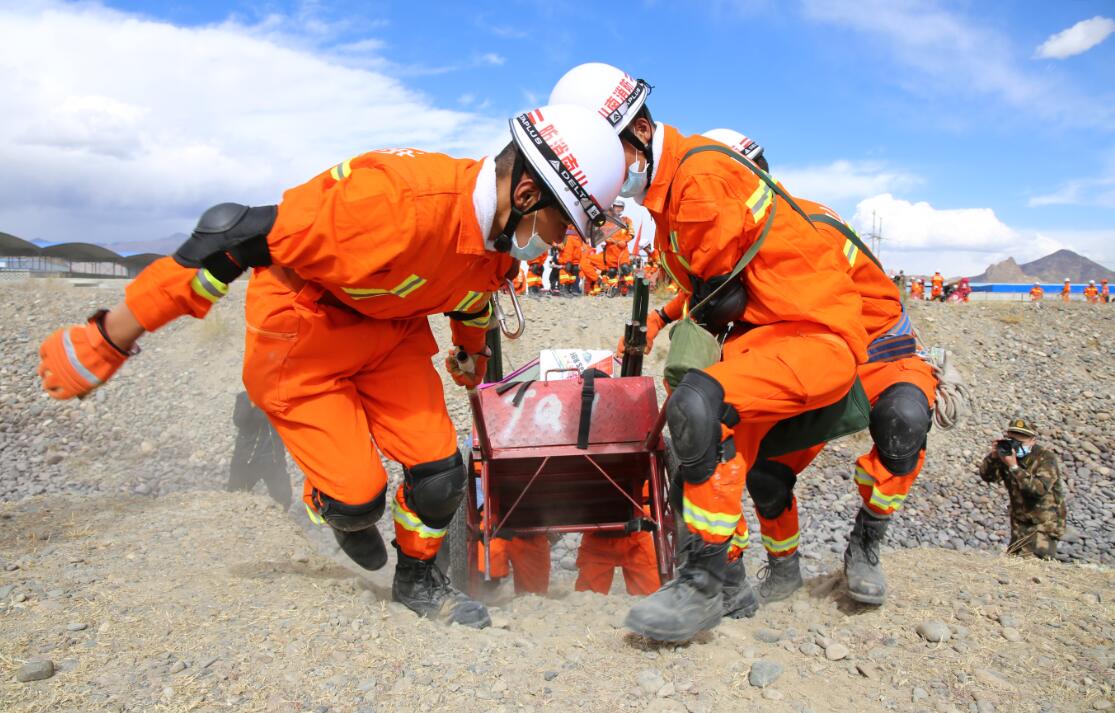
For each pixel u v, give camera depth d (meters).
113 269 34.41
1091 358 16.19
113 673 2.81
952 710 2.94
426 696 2.85
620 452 4.59
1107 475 11.88
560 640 3.51
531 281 20.78
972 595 4.24
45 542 4.80
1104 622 3.80
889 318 4.11
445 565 5.20
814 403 3.45
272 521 5.84
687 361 3.54
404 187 2.86
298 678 2.88
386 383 3.56
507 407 4.65
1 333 13.79
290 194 2.95
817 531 9.34
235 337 13.90
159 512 5.86
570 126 3.02
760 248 3.50
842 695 3.06
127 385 12.17
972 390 14.62
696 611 3.37
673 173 3.64
